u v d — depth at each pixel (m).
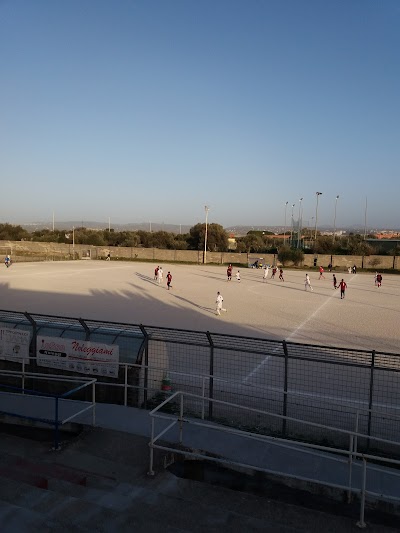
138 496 6.18
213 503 6.16
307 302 31.34
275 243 116.31
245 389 11.93
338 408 10.73
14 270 52.06
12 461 7.15
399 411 10.54
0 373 10.86
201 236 99.75
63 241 108.06
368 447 8.61
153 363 11.07
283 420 9.20
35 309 25.25
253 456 7.74
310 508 6.64
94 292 33.44
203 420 9.37
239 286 41.16
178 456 7.64
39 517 5.43
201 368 13.59
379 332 20.95
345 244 85.62
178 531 5.39
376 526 5.83
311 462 7.66
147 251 84.62
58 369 11.12
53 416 8.95
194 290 36.62
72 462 7.17
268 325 22.12
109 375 10.62
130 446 7.71
